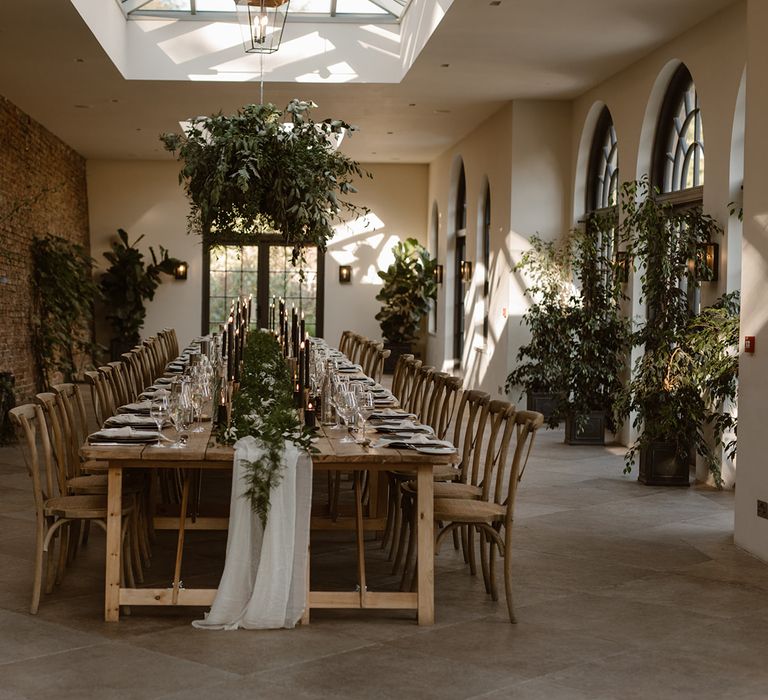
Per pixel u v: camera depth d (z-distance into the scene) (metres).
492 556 5.39
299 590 4.84
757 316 6.37
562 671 4.31
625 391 9.10
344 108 13.80
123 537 5.21
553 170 12.96
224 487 8.41
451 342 17.73
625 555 6.39
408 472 6.17
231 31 12.16
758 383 6.36
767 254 6.22
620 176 11.18
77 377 17.05
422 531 4.97
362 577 5.00
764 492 6.29
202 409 6.12
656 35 9.62
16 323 13.37
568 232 12.86
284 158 8.01
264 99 13.22
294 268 19.92
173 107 13.90
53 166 16.34
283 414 4.96
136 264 18.92
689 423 8.52
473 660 4.43
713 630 4.91
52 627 4.79
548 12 9.04
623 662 4.43
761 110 6.31
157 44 12.12
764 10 6.25
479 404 6.27
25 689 4.00
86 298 15.52
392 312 19.19
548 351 11.19
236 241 8.59
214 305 19.83
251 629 4.80
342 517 6.80
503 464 5.47
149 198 19.66
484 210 15.27
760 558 6.32
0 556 6.11
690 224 8.73
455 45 10.30
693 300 9.44
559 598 5.43
